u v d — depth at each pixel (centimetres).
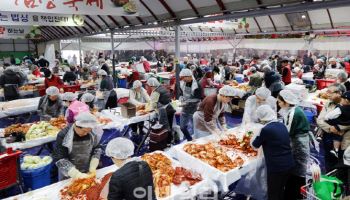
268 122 349
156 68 1678
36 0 629
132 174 216
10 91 879
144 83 1109
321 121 444
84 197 289
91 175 323
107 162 477
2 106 706
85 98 616
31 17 919
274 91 685
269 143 338
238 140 441
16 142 460
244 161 381
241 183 414
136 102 658
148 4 848
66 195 295
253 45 1952
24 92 955
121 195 214
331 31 1445
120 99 836
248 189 407
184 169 351
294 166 350
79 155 334
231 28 1719
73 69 1383
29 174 398
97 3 694
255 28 1820
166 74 1363
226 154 399
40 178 409
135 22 1026
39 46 2528
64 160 325
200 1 703
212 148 411
